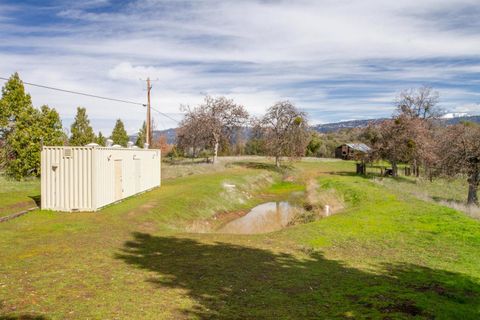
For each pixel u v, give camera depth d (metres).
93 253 10.68
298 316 6.60
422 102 51.56
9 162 28.38
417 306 7.21
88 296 7.28
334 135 105.94
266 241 12.95
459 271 9.83
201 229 17.14
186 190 26.16
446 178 26.50
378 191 26.14
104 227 14.33
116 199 19.78
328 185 33.31
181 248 11.81
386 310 6.96
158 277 8.70
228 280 8.62
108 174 18.69
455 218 16.31
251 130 56.56
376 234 13.89
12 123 28.78
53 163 17.05
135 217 16.59
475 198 24.16
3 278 8.18
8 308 6.51
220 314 6.62
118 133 77.50
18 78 29.34
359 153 49.28
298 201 30.58
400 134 39.72
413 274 9.53
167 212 19.06
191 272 9.20
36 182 27.17
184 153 69.50
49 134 30.55
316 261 10.61
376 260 10.84
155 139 77.75
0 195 19.94
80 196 17.02
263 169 48.78
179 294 7.60
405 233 13.98
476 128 26.19
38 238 12.20
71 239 12.23
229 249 11.77
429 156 35.53
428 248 12.07
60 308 6.61
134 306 6.85
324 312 6.81
